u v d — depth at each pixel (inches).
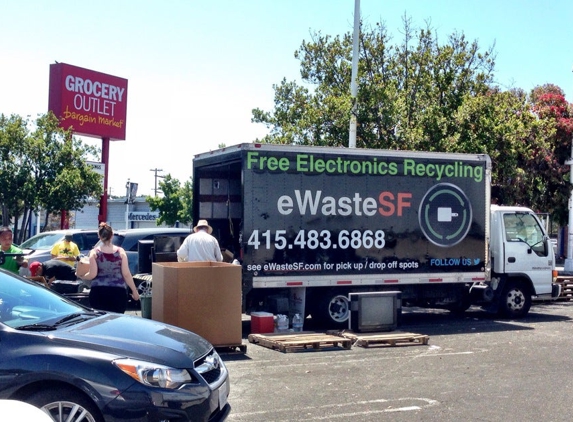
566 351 407.5
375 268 481.7
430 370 353.1
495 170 749.3
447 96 751.7
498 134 731.4
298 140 744.3
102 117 1120.2
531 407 283.9
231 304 382.9
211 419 216.8
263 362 369.7
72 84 1075.3
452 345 425.7
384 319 453.7
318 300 478.6
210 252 436.5
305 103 791.1
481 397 299.3
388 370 352.2
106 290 343.6
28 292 245.1
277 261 454.6
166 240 518.3
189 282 372.5
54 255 523.5
